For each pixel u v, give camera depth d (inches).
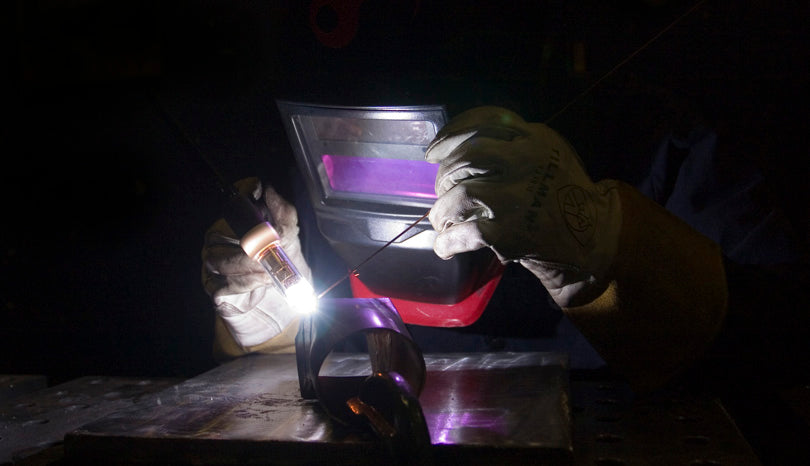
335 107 37.0
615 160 50.4
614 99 50.3
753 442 41.4
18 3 58.6
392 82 36.4
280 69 39.4
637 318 38.4
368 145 39.6
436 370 40.9
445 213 36.1
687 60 74.3
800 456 40.6
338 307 34.0
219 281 45.8
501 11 38.2
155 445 30.8
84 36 58.4
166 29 57.0
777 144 74.6
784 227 43.9
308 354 34.4
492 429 30.0
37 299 86.1
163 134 76.7
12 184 83.1
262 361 46.4
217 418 33.5
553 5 43.5
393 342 34.9
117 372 84.3
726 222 45.1
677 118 49.1
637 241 38.1
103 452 31.2
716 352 39.2
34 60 60.4
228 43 56.1
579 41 48.7
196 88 59.1
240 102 59.1
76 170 81.0
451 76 36.6
